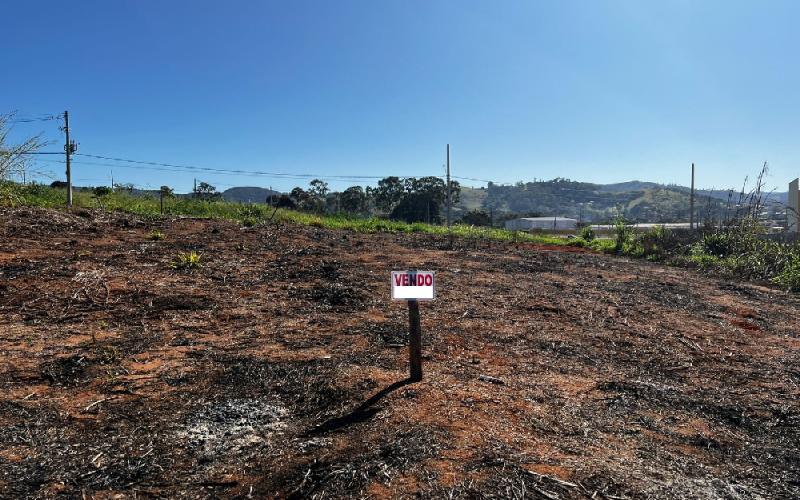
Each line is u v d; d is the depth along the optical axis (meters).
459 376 3.74
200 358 3.89
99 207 12.26
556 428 2.98
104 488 2.25
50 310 4.78
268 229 11.56
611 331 5.41
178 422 2.89
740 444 2.95
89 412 2.96
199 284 6.08
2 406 2.96
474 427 2.87
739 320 6.27
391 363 3.93
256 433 2.79
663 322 5.94
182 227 10.16
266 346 4.23
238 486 2.29
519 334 5.06
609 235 19.75
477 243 14.19
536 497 2.19
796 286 8.98
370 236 13.66
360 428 2.81
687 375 4.21
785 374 4.30
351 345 4.34
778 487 2.44
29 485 2.23
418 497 2.16
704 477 2.50
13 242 6.97
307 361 3.90
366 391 3.34
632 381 3.94
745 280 9.95
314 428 2.85
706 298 7.57
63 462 2.43
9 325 4.34
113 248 7.42
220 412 3.03
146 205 14.76
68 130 21.86
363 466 2.40
